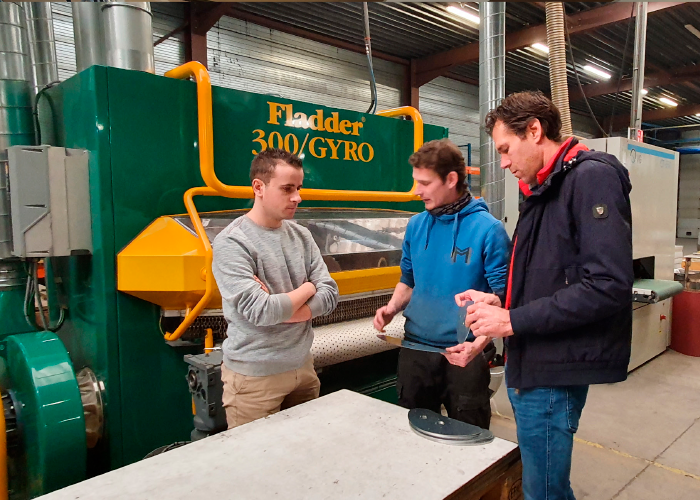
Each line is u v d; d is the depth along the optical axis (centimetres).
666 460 247
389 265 225
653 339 401
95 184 174
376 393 243
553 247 108
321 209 242
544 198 110
